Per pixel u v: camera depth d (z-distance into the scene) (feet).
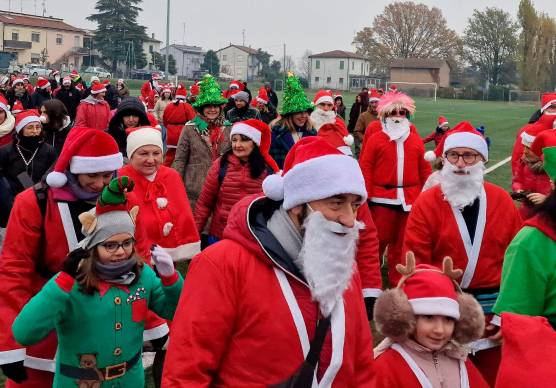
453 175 15.85
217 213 22.09
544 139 13.26
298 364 8.72
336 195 8.61
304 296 8.87
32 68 252.62
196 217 22.44
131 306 12.57
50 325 11.95
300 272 8.87
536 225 11.96
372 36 368.89
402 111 25.43
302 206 8.93
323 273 8.64
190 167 27.27
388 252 26.04
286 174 8.98
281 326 8.72
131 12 344.49
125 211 12.41
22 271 13.46
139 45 347.15
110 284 12.37
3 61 247.09
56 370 12.76
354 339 9.27
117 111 28.07
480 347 14.96
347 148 19.93
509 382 9.31
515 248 12.11
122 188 12.14
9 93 81.15
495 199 16.01
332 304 8.77
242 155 21.71
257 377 8.77
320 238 8.64
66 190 13.67
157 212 18.12
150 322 14.07
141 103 28.50
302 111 26.20
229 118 36.50
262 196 9.37
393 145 25.21
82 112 43.39
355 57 387.34
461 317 12.16
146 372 18.07
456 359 12.40
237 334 8.89
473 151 15.83
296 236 8.94
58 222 13.57
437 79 335.88
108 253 12.21
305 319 8.79
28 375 13.62
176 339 8.92
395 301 11.96
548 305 11.91
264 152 21.81
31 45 352.08
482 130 22.68
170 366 8.86
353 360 9.28
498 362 15.25
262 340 8.75
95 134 13.56
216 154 27.37
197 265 9.09
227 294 8.82
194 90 63.10
